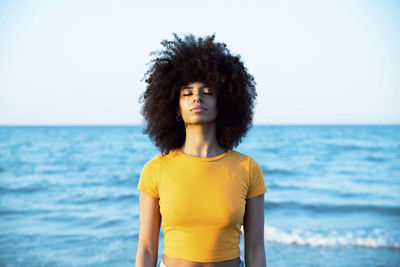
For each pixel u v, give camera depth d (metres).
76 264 7.91
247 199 2.15
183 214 1.98
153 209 2.10
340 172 24.67
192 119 2.06
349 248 8.97
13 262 8.02
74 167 27.47
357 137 62.06
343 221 12.16
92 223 11.72
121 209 13.91
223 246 2.00
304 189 18.52
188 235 1.99
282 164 28.67
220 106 2.22
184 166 2.08
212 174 2.04
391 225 11.51
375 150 39.41
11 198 16.52
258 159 32.06
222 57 2.20
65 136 72.12
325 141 52.97
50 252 8.75
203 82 2.08
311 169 26.00
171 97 2.17
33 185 19.91
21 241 9.74
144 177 2.12
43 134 81.56
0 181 21.42
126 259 8.21
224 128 2.23
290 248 8.98
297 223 11.81
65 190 18.33
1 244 9.46
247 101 2.37
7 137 68.88
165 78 2.20
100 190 18.11
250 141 53.34
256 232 2.14
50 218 12.55
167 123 2.21
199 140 2.13
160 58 2.29
